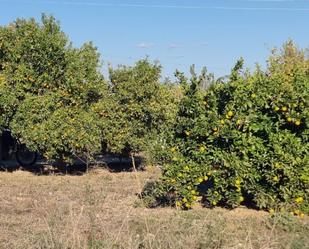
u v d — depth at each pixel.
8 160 21.81
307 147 11.34
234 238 8.82
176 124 12.08
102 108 18.89
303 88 11.41
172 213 11.01
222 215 11.12
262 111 11.66
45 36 18.19
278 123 11.48
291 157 11.22
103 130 18.91
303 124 11.50
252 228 9.67
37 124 17.77
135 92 18.98
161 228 8.34
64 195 13.96
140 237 8.02
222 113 11.80
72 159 18.78
